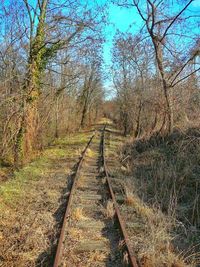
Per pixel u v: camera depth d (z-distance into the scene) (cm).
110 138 3381
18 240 709
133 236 739
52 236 732
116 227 794
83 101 5050
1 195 1007
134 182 1217
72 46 1902
